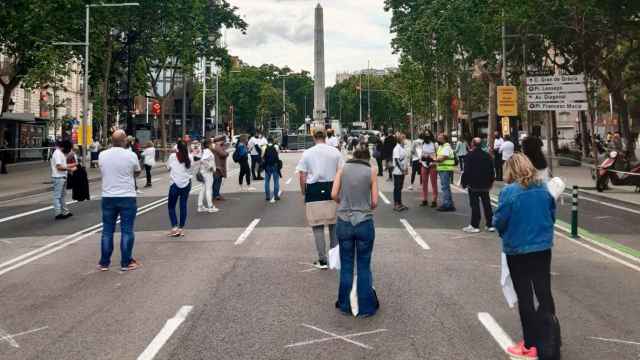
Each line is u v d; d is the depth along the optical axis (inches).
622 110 1387.8
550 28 1162.6
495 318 276.2
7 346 242.1
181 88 3511.3
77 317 280.8
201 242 487.5
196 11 1863.9
